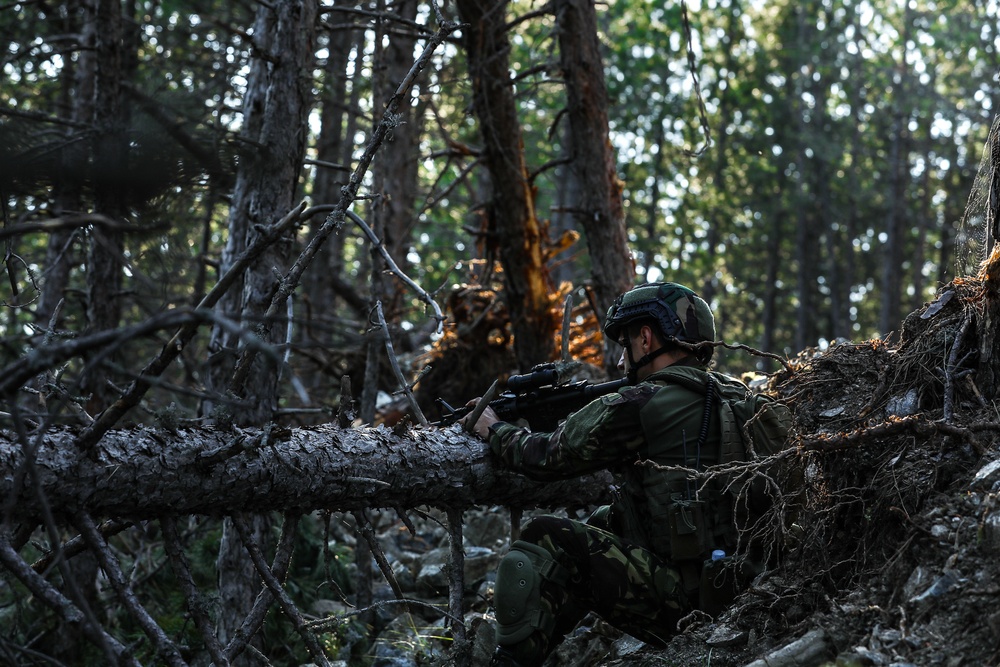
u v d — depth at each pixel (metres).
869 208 30.05
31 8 6.55
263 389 3.62
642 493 2.84
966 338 2.79
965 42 25.16
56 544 1.93
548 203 17.62
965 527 2.27
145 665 3.68
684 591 2.76
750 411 2.80
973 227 3.17
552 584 2.82
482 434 3.12
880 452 2.62
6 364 3.74
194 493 2.53
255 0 3.70
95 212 2.09
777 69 28.47
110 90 3.66
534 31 9.79
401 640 3.87
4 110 2.19
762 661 2.31
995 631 2.05
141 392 2.33
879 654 2.13
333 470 2.77
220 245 7.81
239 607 3.57
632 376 2.99
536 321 5.79
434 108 7.06
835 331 26.92
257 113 4.20
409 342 7.82
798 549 2.64
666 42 20.34
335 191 8.61
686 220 23.02
